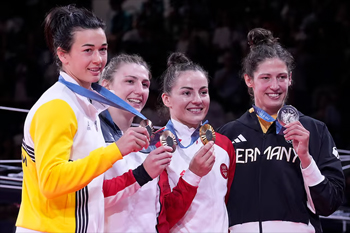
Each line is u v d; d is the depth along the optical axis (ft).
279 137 17.01
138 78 15.70
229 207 16.92
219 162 16.56
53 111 11.84
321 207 15.85
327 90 42.06
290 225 16.26
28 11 42.34
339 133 40.68
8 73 40.96
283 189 16.49
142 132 12.21
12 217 30.40
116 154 11.85
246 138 17.33
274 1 44.29
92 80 12.69
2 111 39.40
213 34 43.47
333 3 43.86
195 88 16.49
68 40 12.51
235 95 40.83
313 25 43.78
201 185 16.12
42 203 12.01
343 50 43.09
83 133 12.47
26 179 12.39
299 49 43.24
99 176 12.80
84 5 42.93
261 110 17.07
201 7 43.88
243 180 16.90
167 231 15.30
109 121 15.11
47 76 40.60
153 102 37.86
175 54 17.97
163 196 15.71
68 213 12.12
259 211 16.46
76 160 11.85
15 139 37.68
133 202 14.47
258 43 18.34
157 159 13.64
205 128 15.57
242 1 44.24
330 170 16.44
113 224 14.03
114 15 43.50
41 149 11.55
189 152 16.60
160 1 43.93
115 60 16.22
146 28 43.42
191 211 15.94
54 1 42.39
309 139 16.88
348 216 22.22
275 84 16.79
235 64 42.09
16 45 41.63
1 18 41.98
